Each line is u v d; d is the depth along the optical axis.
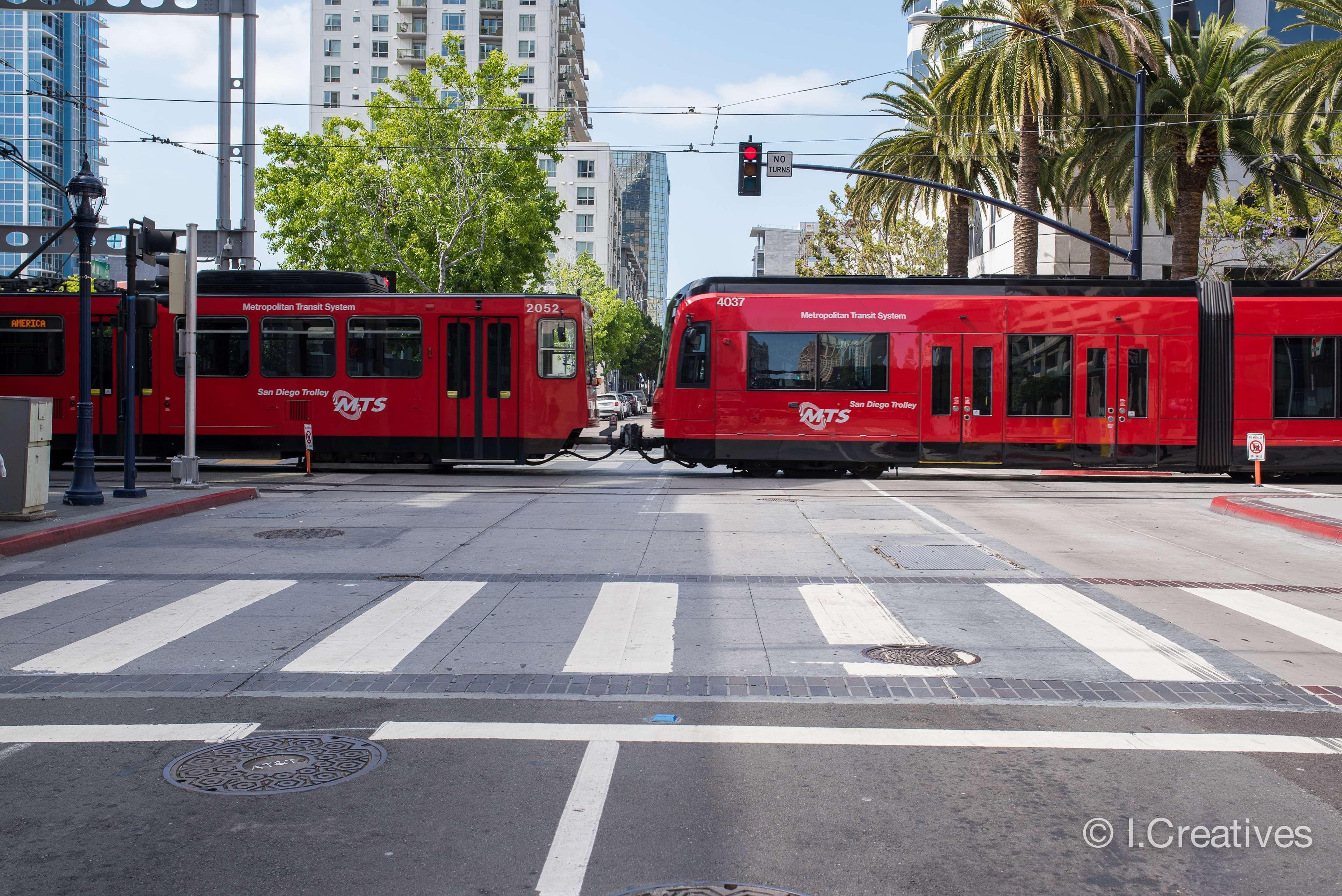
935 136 31.84
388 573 10.38
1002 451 21.94
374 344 22.55
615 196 114.00
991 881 3.87
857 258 44.91
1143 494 19.36
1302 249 37.56
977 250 48.53
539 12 96.06
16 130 118.62
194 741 5.41
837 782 4.86
